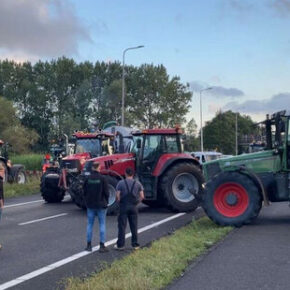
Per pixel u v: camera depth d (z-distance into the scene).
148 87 83.31
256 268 9.23
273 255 10.33
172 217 16.86
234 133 96.19
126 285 7.63
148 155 18.48
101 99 78.94
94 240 12.60
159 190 18.42
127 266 9.02
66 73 81.75
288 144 14.71
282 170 14.77
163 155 18.47
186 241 11.57
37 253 11.12
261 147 17.83
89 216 11.23
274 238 12.32
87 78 81.88
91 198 11.20
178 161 18.48
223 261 9.79
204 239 12.02
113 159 18.00
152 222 15.59
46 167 24.11
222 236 12.59
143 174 18.38
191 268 9.23
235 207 14.29
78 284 7.97
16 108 70.94
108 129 29.33
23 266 9.91
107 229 14.36
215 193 14.36
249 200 14.22
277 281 8.36
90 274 8.98
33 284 8.56
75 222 15.84
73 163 20.77
